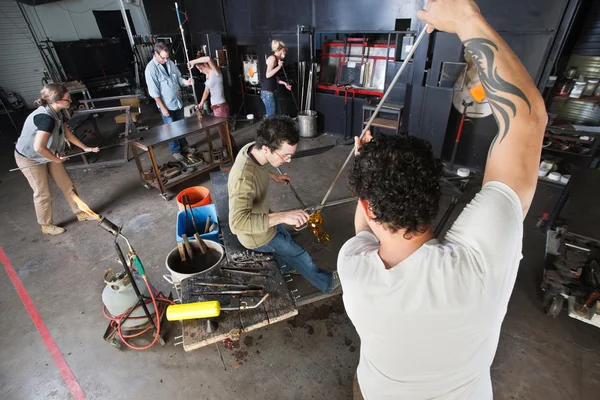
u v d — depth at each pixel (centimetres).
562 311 221
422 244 65
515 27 311
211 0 555
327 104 508
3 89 722
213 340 143
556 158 361
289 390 184
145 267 271
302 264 208
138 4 784
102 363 201
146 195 380
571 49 342
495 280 58
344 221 320
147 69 421
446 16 69
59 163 304
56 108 274
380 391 77
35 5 674
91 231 319
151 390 187
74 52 736
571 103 351
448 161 407
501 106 61
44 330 222
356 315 70
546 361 192
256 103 608
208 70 443
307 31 467
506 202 59
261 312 155
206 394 184
